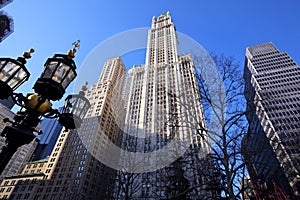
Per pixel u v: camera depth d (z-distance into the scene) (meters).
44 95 3.85
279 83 62.06
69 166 58.69
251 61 84.44
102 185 54.88
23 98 3.88
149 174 13.76
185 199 7.99
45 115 4.03
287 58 77.62
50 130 143.38
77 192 49.19
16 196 57.22
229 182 6.52
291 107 44.31
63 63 4.11
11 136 3.41
